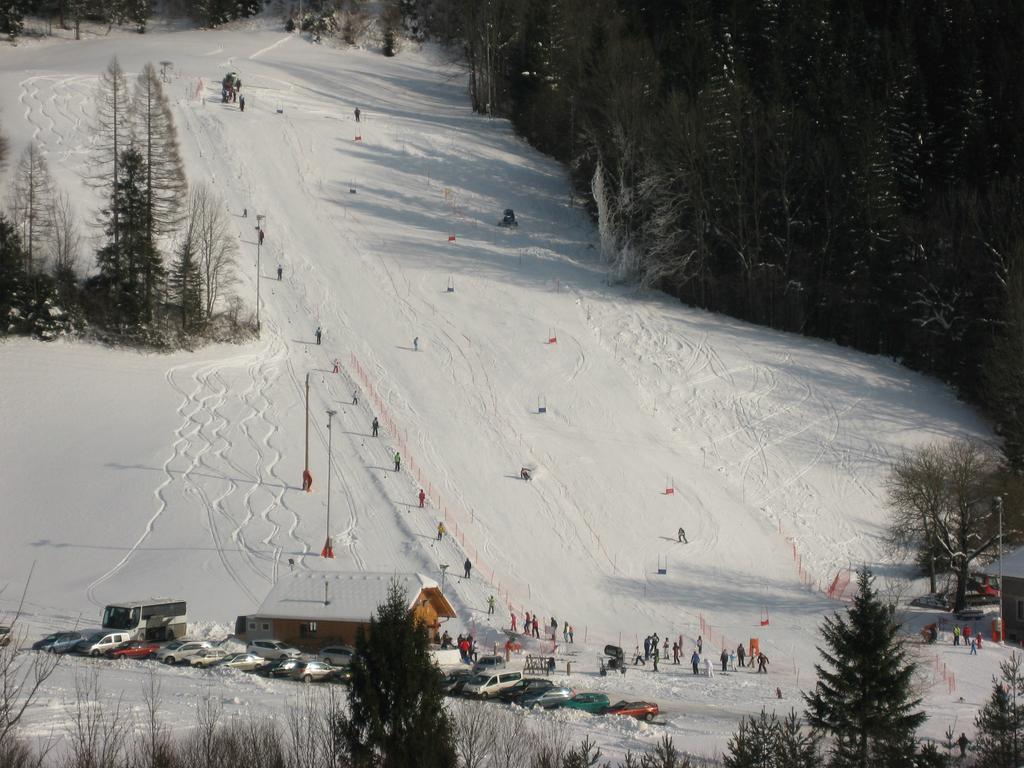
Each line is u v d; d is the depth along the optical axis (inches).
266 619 1889.8
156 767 866.8
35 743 963.3
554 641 2080.5
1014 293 3400.6
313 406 3078.2
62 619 1951.3
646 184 4156.0
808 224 4180.6
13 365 3164.4
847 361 3710.6
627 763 1016.9
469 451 2893.7
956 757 1237.1
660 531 2652.6
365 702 814.5
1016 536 2618.1
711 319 3964.1
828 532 2755.9
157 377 3213.6
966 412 3427.7
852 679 1151.0
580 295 3993.6
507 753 965.2
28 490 2546.8
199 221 3823.8
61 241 3673.7
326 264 4040.4
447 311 3759.8
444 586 2246.6
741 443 3139.8
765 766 1077.8
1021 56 4397.1
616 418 3176.7
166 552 2317.9
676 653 2052.2
